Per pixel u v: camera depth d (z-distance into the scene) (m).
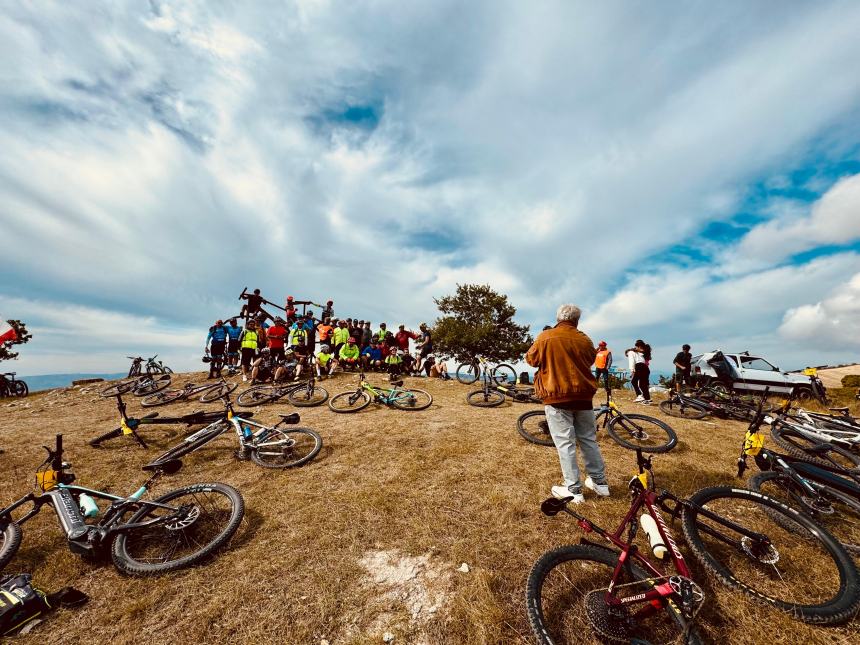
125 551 2.86
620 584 2.10
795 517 2.44
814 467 3.20
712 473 4.11
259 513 3.61
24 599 2.31
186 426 6.78
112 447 5.80
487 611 2.24
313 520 3.44
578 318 3.79
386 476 4.36
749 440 3.49
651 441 5.21
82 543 2.79
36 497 3.09
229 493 3.28
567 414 3.59
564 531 3.07
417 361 13.92
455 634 2.12
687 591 1.87
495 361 29.47
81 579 2.74
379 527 3.28
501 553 2.81
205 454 5.31
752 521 2.95
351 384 10.76
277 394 8.44
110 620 2.35
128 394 10.34
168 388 10.27
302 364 11.34
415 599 2.42
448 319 29.08
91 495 3.16
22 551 3.10
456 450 5.11
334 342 12.27
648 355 8.70
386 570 2.72
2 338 6.67
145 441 6.06
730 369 12.11
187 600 2.49
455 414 7.36
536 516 3.32
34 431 6.82
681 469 4.25
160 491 4.23
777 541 2.70
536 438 5.36
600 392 10.95
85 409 8.77
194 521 3.06
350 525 3.32
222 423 5.19
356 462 4.83
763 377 11.91
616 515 3.26
